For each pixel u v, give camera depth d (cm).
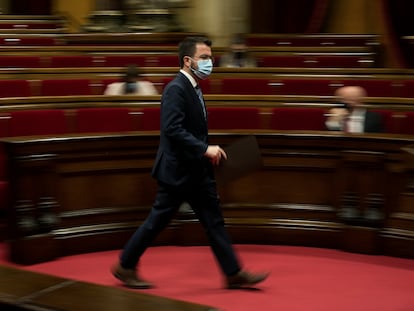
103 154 403
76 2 1218
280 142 414
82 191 402
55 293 150
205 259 391
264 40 962
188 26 1041
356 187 404
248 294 331
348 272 369
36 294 149
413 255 391
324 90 643
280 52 838
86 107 493
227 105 520
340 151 405
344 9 1063
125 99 500
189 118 316
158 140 411
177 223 414
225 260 331
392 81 642
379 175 398
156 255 397
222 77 658
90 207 405
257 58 829
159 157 325
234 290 337
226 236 332
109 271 370
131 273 336
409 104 520
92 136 395
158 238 413
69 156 393
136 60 804
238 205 421
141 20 1029
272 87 645
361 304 319
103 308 141
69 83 625
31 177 379
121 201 412
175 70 661
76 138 390
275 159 418
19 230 376
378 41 964
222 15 1034
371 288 343
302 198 418
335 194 412
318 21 1059
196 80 322
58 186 393
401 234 393
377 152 395
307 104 515
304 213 418
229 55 817
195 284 347
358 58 827
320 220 415
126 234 411
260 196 422
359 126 485
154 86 654
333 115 496
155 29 1023
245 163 326
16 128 461
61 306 142
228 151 326
